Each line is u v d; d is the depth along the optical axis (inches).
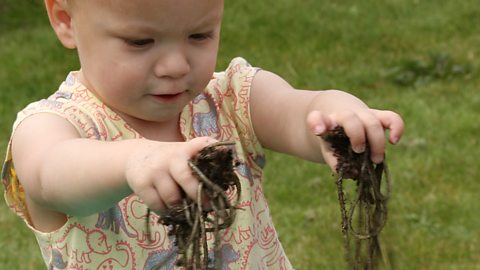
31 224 110.0
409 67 335.9
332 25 383.9
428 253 206.5
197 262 83.3
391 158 259.8
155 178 79.7
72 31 109.3
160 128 112.1
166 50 100.6
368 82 328.2
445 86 320.5
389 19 390.0
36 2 414.6
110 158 86.6
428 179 246.4
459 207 230.2
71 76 113.2
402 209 228.7
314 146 109.3
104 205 91.1
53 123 104.3
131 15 98.5
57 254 108.8
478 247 210.2
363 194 96.1
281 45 367.2
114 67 101.7
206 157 80.0
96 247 107.7
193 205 80.2
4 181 109.1
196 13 99.3
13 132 105.7
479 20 385.4
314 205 233.5
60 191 92.4
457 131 278.2
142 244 109.3
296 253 203.8
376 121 94.3
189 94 104.4
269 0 410.0
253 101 117.7
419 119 288.7
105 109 109.2
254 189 118.7
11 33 387.9
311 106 108.6
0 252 209.8
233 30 379.9
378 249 98.3
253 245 115.5
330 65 346.6
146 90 102.4
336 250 203.9
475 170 251.3
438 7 401.4
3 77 339.3
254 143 118.5
